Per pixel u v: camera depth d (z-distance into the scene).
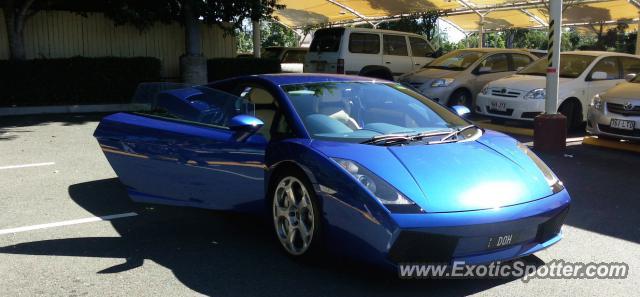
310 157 3.71
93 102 14.12
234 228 4.71
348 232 3.46
